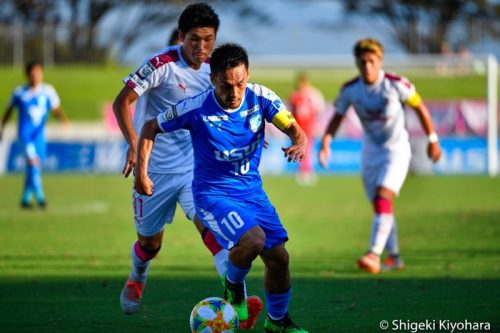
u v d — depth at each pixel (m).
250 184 23.02
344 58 151.75
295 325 23.00
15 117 125.12
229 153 22.59
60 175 95.44
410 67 138.00
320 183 86.44
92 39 159.50
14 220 55.38
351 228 52.25
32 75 59.62
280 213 60.66
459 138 97.44
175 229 52.84
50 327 24.94
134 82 25.23
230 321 22.25
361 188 81.12
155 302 29.14
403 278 33.97
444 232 49.38
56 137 109.50
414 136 96.31
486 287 31.39
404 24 184.88
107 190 77.88
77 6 191.25
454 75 136.50
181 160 26.11
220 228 22.31
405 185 82.75
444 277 34.00
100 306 28.36
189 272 36.19
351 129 102.12
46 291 31.33
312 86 139.50
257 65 146.62
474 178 90.56
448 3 180.62
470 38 163.25
